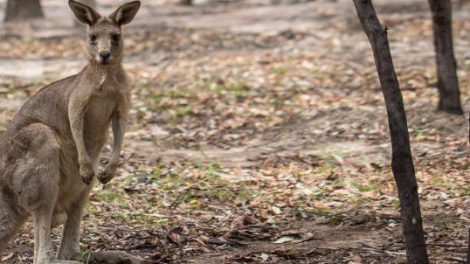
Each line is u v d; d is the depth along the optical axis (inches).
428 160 543.5
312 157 566.9
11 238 343.0
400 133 298.8
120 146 354.9
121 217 437.1
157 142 618.5
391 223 417.1
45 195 335.9
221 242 395.5
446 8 628.4
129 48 985.5
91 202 460.4
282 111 694.5
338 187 491.2
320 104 706.2
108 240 400.5
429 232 397.4
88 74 346.9
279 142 620.1
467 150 559.8
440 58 637.9
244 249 386.6
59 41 1057.5
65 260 350.3
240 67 859.4
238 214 447.2
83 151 343.0
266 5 1423.5
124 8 353.1
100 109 350.3
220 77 818.2
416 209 301.9
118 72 350.3
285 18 1197.1
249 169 545.0
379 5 1286.9
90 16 349.7
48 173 336.8
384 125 636.1
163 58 924.0
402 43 972.6
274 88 770.8
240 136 636.1
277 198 471.8
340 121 657.6
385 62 297.9
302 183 505.7
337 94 740.7
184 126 665.6
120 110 354.3
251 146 612.7
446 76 636.7
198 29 1124.5
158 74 836.0
